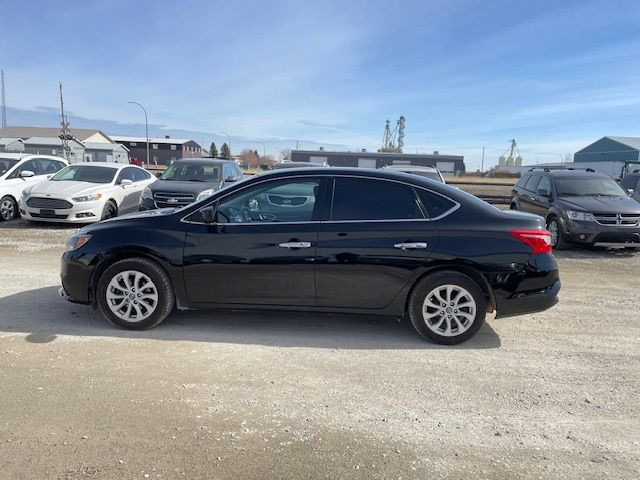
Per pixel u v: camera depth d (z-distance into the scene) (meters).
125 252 4.82
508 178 68.25
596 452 3.03
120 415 3.28
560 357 4.48
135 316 4.86
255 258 4.70
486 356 4.46
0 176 12.57
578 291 6.98
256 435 3.11
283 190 4.84
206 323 5.12
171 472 2.73
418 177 4.90
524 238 4.60
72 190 11.51
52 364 4.04
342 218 4.71
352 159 84.69
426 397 3.67
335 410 3.44
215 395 3.60
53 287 6.34
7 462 2.77
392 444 3.06
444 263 4.57
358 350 4.52
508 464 2.89
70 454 2.85
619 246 10.31
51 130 83.56
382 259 4.59
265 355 4.35
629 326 5.41
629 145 71.62
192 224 4.83
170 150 104.75
